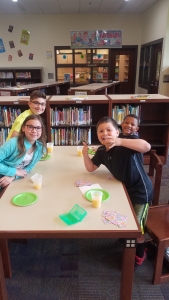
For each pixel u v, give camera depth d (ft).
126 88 28.66
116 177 5.08
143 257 5.61
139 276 5.36
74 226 3.57
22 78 27.14
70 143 11.55
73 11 24.58
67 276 5.34
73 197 4.40
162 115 12.23
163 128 12.13
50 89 22.57
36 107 7.47
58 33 26.32
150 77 23.21
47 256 5.96
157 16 20.93
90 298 4.82
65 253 6.07
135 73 27.84
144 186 4.99
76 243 6.44
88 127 11.60
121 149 4.83
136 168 4.89
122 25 26.30
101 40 21.13
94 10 24.26
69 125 11.29
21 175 5.24
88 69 27.48
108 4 22.09
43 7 22.90
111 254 6.01
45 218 3.77
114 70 27.96
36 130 5.16
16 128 6.97
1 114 11.23
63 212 3.92
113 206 4.10
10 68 26.53
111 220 3.70
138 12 25.30
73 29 26.21
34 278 5.29
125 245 3.69
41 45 26.78
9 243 6.46
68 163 6.07
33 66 27.50
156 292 4.97
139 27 26.37
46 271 5.49
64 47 26.66
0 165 4.96
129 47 26.94
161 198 8.66
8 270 5.22
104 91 17.72
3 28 26.21
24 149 5.19
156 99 10.78
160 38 20.21
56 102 10.69
